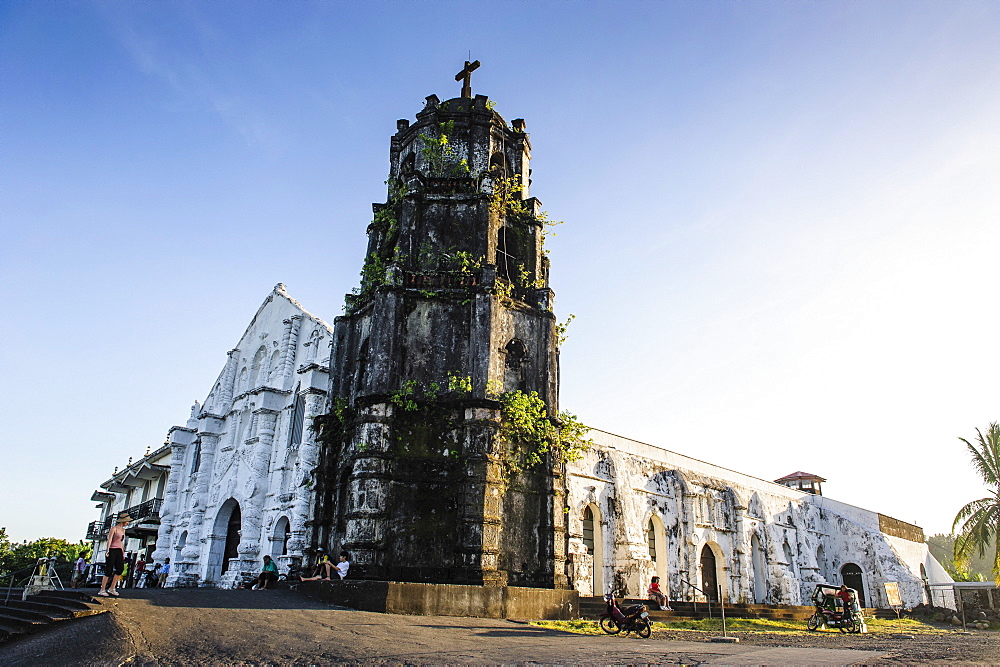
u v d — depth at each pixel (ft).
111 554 50.14
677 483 106.11
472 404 64.95
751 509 124.77
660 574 99.66
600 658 34.53
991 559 323.98
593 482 91.20
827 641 60.08
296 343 110.01
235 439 113.91
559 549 66.69
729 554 113.29
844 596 80.23
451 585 54.08
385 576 59.62
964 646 55.83
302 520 90.27
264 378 115.44
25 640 38.19
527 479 67.72
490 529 60.90
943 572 179.83
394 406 65.21
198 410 137.28
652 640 50.03
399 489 62.90
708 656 36.70
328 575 61.16
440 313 70.74
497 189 79.25
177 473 132.05
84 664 30.96
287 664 31.09
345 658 32.37
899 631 86.28
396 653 33.99
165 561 125.49
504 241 79.36
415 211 75.46
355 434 65.72
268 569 79.30
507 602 56.75
